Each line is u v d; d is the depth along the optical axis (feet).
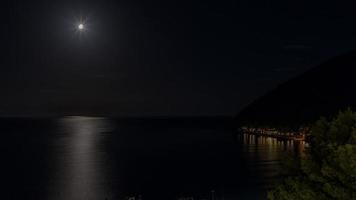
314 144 51.08
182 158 549.95
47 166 467.11
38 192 311.68
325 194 45.32
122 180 369.09
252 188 317.63
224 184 340.59
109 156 576.20
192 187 330.75
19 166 467.52
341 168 43.01
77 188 327.88
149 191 317.01
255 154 578.66
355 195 41.57
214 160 521.65
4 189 324.39
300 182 49.19
